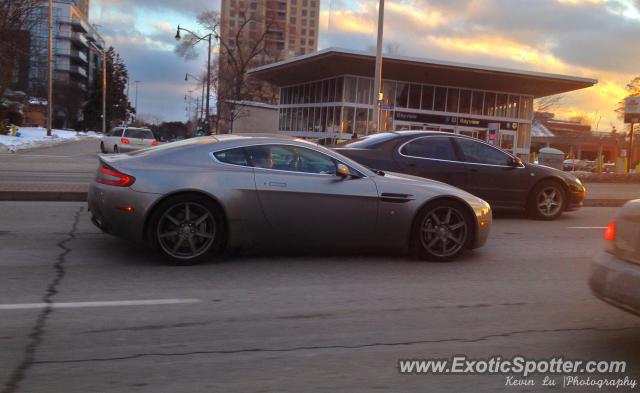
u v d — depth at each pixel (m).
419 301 4.96
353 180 6.17
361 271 5.96
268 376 3.34
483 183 9.44
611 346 4.00
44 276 5.30
